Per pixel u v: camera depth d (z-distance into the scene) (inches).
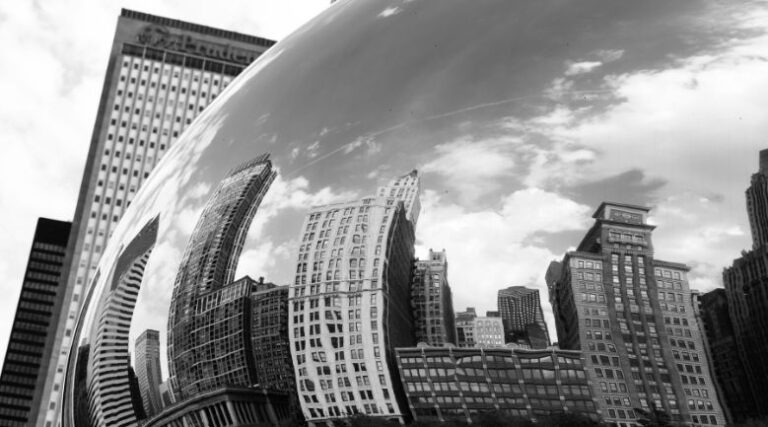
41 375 5753.0
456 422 157.9
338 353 169.2
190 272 202.1
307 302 174.9
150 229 229.1
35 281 7869.1
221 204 205.3
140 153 6712.6
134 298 220.7
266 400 176.1
